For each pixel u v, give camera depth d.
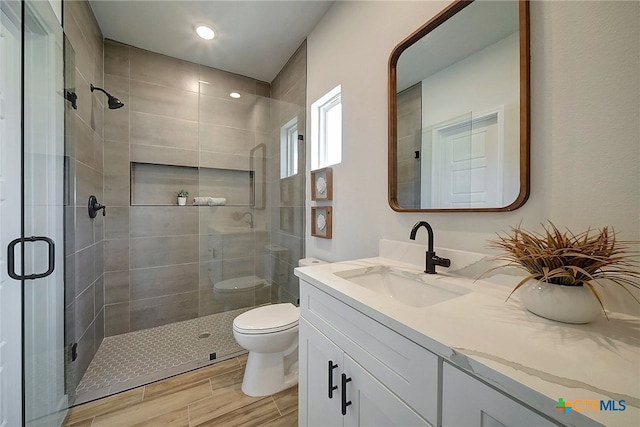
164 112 2.35
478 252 0.95
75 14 1.50
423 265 1.13
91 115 1.80
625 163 0.63
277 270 2.58
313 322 0.99
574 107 0.71
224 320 2.39
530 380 0.39
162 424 1.29
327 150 2.01
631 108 0.62
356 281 1.11
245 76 2.70
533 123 0.80
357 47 1.54
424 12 1.15
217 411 1.37
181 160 2.41
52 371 1.21
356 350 0.76
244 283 2.58
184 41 2.14
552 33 0.76
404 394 0.60
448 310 0.67
